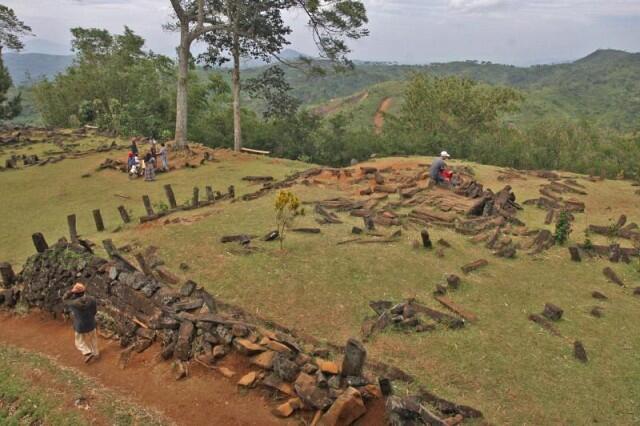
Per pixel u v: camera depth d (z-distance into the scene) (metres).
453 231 16.11
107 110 54.38
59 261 12.56
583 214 19.83
